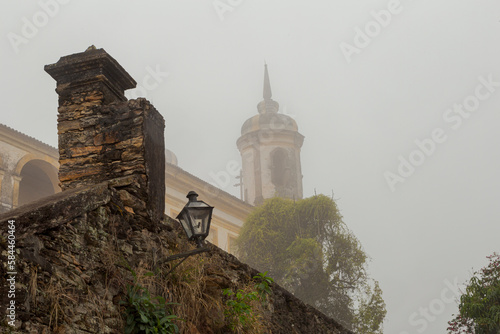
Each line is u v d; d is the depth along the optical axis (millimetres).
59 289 5129
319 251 27969
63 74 7652
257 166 43469
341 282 28047
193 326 6523
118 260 5938
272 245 29047
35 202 5539
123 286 5895
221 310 6980
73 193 5777
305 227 29547
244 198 43625
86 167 7129
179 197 32375
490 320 15414
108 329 5566
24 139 24438
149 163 7062
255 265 28922
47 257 5160
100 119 7273
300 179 43812
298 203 29906
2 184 23328
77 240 5555
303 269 27594
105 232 5961
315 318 9898
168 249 6848
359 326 27062
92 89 7512
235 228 36188
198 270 6945
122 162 7020
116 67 7738
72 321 5188
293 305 9367
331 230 29094
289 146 44031
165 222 7051
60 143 7305
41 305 4941
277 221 29500
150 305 5965
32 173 26203
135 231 6457
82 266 5512
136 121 7145
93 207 5855
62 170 7180
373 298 27500
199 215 6629
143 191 6848
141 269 6156
